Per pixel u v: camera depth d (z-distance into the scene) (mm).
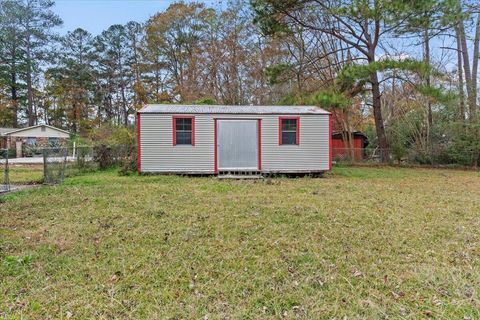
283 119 11555
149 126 11141
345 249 3982
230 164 11430
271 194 7559
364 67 13227
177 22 28766
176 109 11617
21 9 31922
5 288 2992
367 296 2869
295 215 5555
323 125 11680
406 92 17281
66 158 10938
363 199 7012
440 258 3721
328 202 6633
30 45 33281
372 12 12766
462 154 15312
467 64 15781
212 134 11375
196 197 7113
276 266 3484
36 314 2588
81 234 4527
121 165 12477
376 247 4066
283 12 15281
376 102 15930
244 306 2709
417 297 2848
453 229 4809
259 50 23594
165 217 5410
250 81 24078
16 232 4625
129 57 36719
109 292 2930
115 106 37250
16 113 34781
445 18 12812
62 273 3312
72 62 35781
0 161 19469
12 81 33719
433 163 16062
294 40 19500
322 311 2619
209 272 3342
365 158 17578
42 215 5551
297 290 2969
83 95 36094
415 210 5996
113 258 3691
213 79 25062
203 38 27531
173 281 3148
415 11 12859
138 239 4320
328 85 17047
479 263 3570
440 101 13469
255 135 11492
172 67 30969
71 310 2646
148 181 9781
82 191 7844
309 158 11648
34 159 21891
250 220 5215
